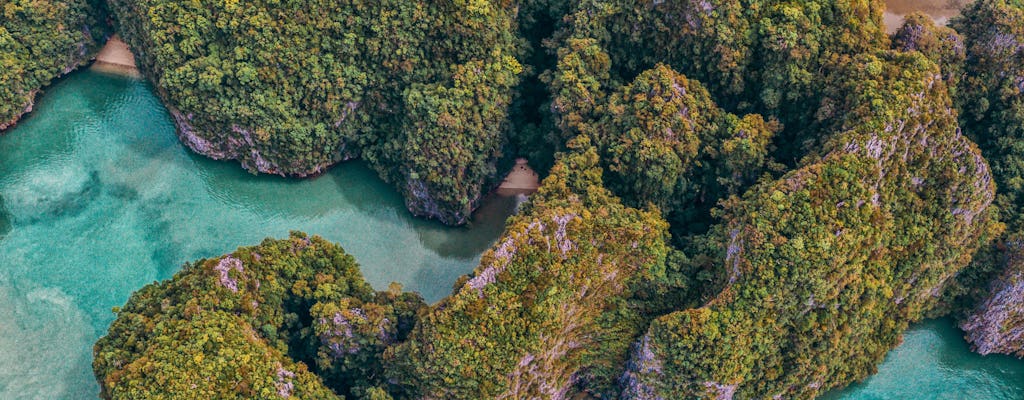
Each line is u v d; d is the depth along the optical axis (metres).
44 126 80.19
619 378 68.44
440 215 77.19
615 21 73.62
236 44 73.44
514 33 78.25
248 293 63.91
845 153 64.00
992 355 72.25
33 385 68.75
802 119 71.06
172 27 73.25
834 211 62.69
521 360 61.81
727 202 67.75
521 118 79.56
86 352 70.31
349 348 64.44
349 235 77.56
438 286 75.44
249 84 73.56
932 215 67.50
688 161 70.31
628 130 69.69
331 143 78.06
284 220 77.81
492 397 61.47
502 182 80.00
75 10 79.69
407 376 63.25
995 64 72.50
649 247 65.62
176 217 77.12
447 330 60.66
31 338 70.62
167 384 56.78
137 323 61.78
